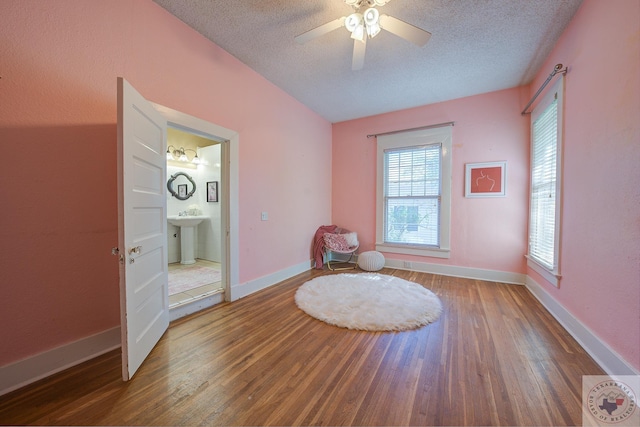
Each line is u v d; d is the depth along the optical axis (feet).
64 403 4.43
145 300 5.78
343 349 6.21
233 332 7.04
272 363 5.65
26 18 4.85
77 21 5.48
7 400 4.47
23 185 4.91
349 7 6.81
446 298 9.56
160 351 6.08
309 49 8.68
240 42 8.38
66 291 5.46
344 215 15.76
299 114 12.95
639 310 4.54
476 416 4.18
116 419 4.11
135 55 6.44
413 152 13.64
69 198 5.48
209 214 15.35
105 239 6.00
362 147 15.12
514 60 9.15
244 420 4.11
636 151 4.65
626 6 4.92
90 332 5.80
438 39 8.03
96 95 5.79
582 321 6.41
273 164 11.28
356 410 4.32
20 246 4.90
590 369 5.37
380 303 8.74
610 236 5.37
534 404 4.42
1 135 4.67
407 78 10.51
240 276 9.70
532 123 10.51
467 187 12.20
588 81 6.28
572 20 7.06
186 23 7.53
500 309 8.54
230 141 9.10
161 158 6.66
